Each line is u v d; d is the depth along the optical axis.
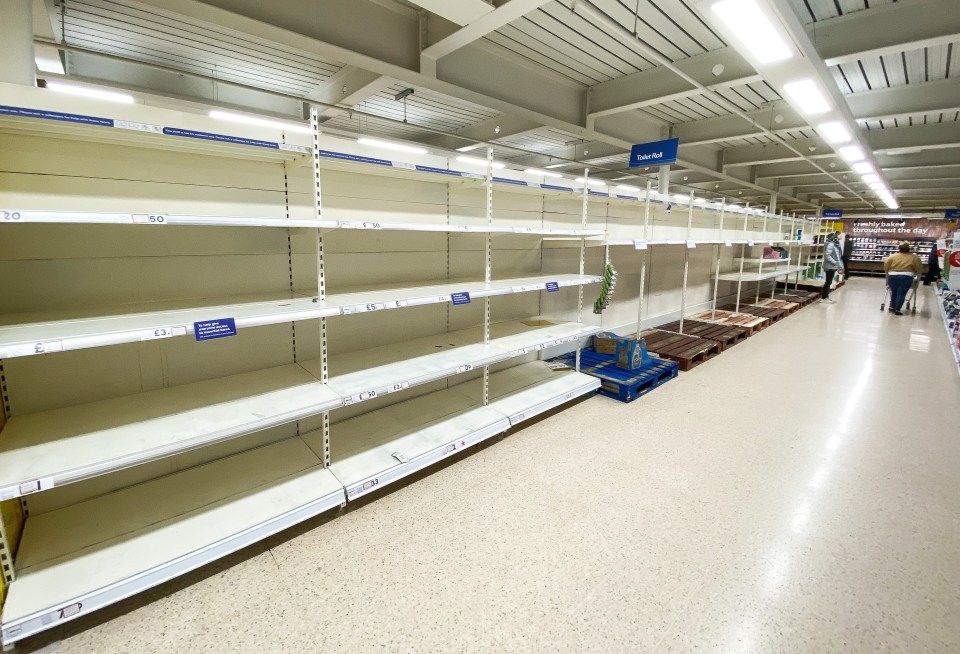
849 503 2.43
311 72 4.97
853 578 1.88
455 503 2.39
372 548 2.04
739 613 1.70
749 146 9.00
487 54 4.45
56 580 1.55
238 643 1.55
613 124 6.28
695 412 3.71
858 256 22.31
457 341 3.31
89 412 1.94
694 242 5.35
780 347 6.04
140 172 1.98
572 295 4.87
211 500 2.05
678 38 4.16
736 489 2.56
